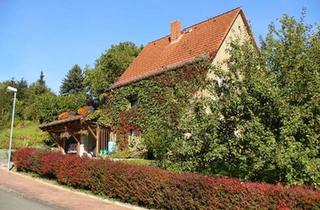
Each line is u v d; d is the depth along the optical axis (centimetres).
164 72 2216
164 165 1445
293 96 1170
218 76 1346
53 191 1619
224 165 1311
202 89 1383
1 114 5484
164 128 1548
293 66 1200
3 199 1435
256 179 1221
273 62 1245
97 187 1532
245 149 1194
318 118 1119
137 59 3225
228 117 1262
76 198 1462
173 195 1202
